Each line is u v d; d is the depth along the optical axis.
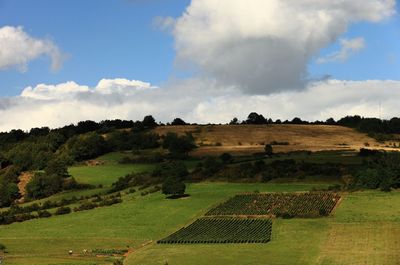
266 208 153.50
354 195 162.00
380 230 126.69
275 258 108.50
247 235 128.50
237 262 106.44
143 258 112.56
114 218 154.88
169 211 158.12
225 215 149.62
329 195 163.12
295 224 137.12
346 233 126.06
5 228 151.38
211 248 119.12
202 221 145.38
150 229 141.88
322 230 130.00
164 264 106.44
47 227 149.88
